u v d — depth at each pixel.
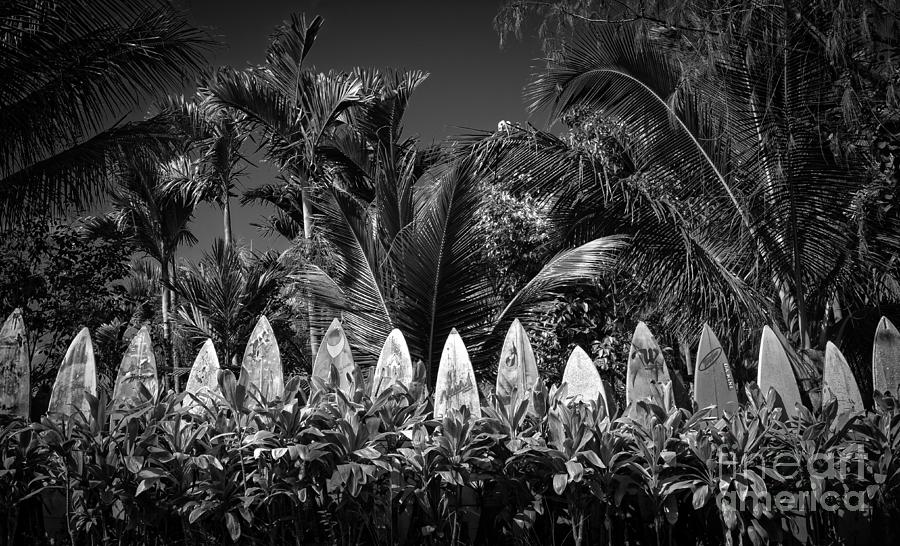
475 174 6.00
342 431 2.85
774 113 5.73
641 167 6.84
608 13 6.38
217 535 3.01
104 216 10.98
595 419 2.98
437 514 2.92
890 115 5.50
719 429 2.98
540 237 7.48
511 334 3.44
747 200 6.00
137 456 2.91
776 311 6.21
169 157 7.79
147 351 3.59
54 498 3.22
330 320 6.79
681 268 6.60
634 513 3.04
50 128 6.38
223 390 2.98
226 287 9.89
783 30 5.54
